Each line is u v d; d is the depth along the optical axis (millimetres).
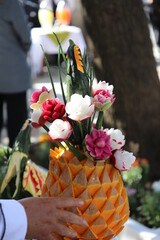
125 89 3291
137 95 3307
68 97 1166
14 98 3832
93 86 1219
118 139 1129
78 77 1155
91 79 1179
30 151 3758
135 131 3361
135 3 3191
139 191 2844
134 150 3365
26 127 1495
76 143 1160
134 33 3219
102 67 3287
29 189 1516
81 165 1128
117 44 3213
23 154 1479
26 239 1132
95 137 1102
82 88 1155
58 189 1145
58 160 1158
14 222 1025
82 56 1199
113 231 1160
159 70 6965
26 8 7148
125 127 3355
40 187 1543
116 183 1160
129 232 2289
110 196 1138
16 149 1484
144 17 3270
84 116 1077
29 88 3936
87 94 1164
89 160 1136
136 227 2275
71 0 5832
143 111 3342
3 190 1510
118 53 3230
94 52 3301
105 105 1143
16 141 1500
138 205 2770
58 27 5758
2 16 3516
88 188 1121
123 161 1143
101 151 1084
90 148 1088
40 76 7867
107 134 1141
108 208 1134
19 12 3568
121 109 3330
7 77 3709
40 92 1200
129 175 2910
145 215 2562
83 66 1180
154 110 3365
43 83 7332
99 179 1136
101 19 3168
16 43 3715
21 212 1045
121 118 3346
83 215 1122
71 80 1160
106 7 3146
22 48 3783
